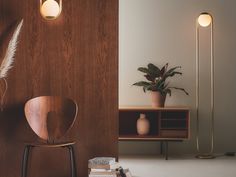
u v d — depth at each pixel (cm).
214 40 703
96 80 516
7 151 511
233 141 703
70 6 513
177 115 701
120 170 472
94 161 470
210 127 704
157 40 703
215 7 702
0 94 510
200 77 705
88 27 513
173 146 704
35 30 512
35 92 513
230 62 703
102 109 516
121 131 700
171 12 703
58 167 515
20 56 512
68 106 490
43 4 501
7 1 507
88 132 516
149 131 692
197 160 653
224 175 566
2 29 505
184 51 703
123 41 703
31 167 513
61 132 488
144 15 704
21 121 512
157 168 604
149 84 671
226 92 704
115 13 514
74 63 514
